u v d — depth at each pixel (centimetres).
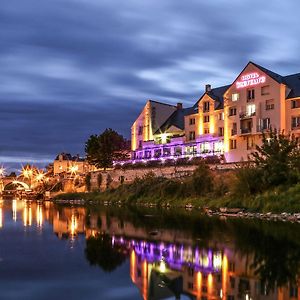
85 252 2795
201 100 10212
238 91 9050
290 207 5359
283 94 8288
